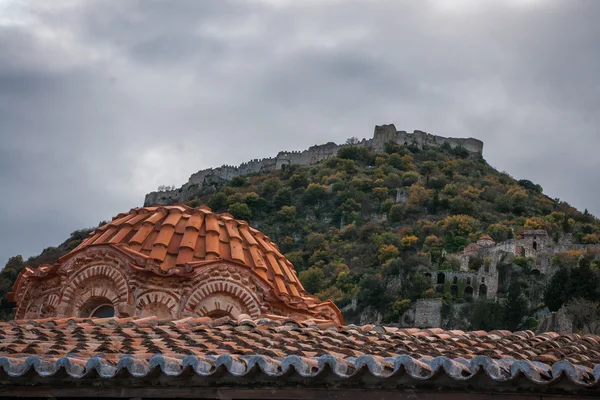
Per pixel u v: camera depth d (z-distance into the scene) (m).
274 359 14.50
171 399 14.42
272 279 29.27
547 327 104.62
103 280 27.44
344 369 13.88
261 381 14.14
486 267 164.50
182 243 28.00
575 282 123.56
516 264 165.12
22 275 30.30
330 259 182.38
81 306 27.47
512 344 17.84
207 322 20.31
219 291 27.25
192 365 13.95
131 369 14.05
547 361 15.32
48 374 14.18
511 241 175.62
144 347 16.19
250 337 17.52
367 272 169.75
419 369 13.71
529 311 135.12
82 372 14.23
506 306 137.25
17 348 15.77
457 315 150.38
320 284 166.50
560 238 183.50
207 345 16.39
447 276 162.25
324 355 13.90
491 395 13.75
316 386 14.09
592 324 101.00
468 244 184.50
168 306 26.62
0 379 14.52
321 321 22.72
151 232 28.78
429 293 156.12
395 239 184.88
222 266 27.39
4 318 52.84
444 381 13.72
